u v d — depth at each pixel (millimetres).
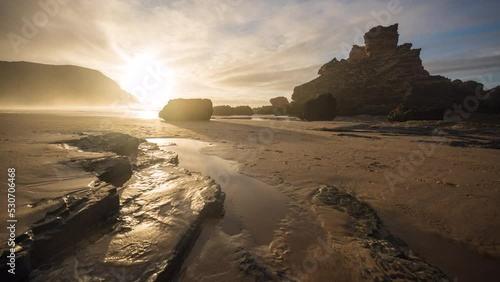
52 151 5773
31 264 2461
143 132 14969
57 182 3924
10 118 17281
